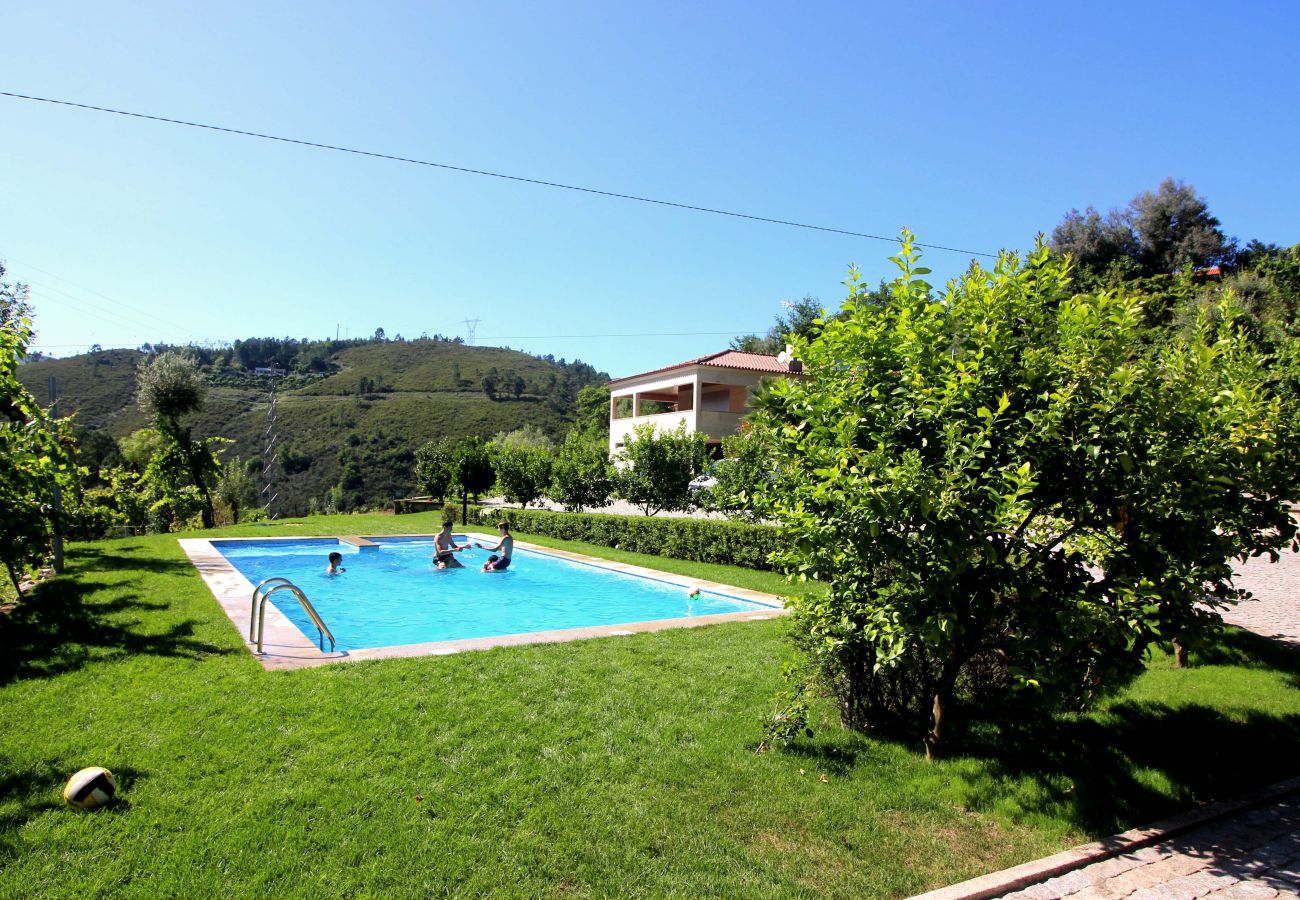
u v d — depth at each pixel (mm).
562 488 23766
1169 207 32250
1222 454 4070
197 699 5496
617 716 5504
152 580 11078
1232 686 6523
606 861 3600
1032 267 4637
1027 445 4180
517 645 7535
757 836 3936
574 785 4379
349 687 5871
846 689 5480
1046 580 4609
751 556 14500
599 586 14945
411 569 17031
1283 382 6293
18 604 8758
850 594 4793
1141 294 4516
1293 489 4445
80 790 3828
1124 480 4129
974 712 5793
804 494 4617
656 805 4188
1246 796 4648
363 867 3434
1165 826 4230
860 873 3619
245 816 3814
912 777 4738
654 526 17438
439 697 5699
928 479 3916
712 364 31844
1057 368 4180
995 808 4348
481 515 26906
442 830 3783
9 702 5371
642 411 42031
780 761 4863
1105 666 4355
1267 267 19531
